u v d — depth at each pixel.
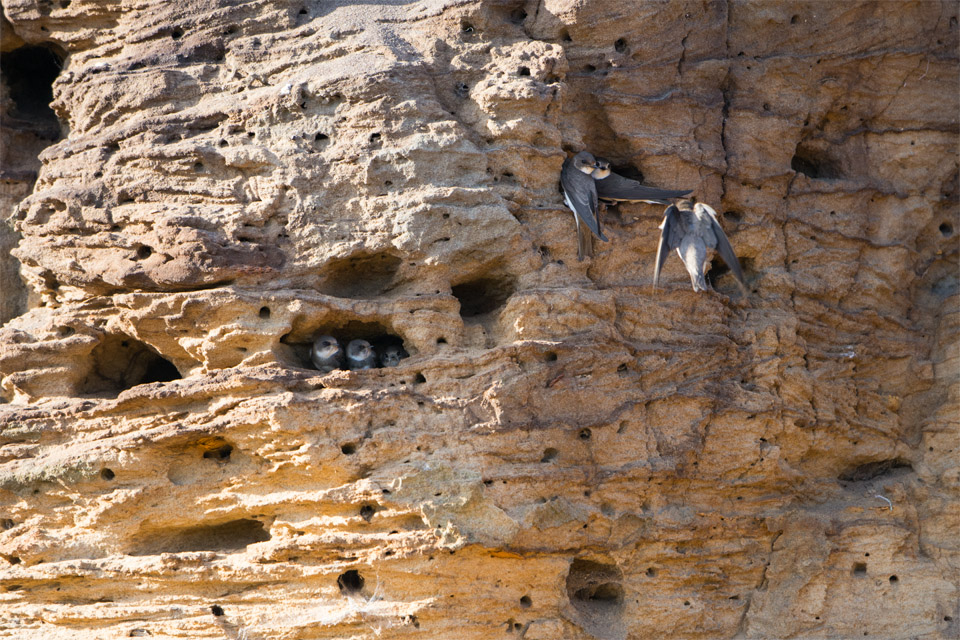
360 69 25.94
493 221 25.69
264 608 24.84
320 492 24.34
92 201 26.41
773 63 29.19
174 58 27.53
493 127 26.23
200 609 24.89
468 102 26.75
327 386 24.62
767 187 29.09
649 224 27.72
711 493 28.05
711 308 28.20
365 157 25.56
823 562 28.66
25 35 29.75
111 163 26.61
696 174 28.19
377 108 25.66
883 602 29.00
